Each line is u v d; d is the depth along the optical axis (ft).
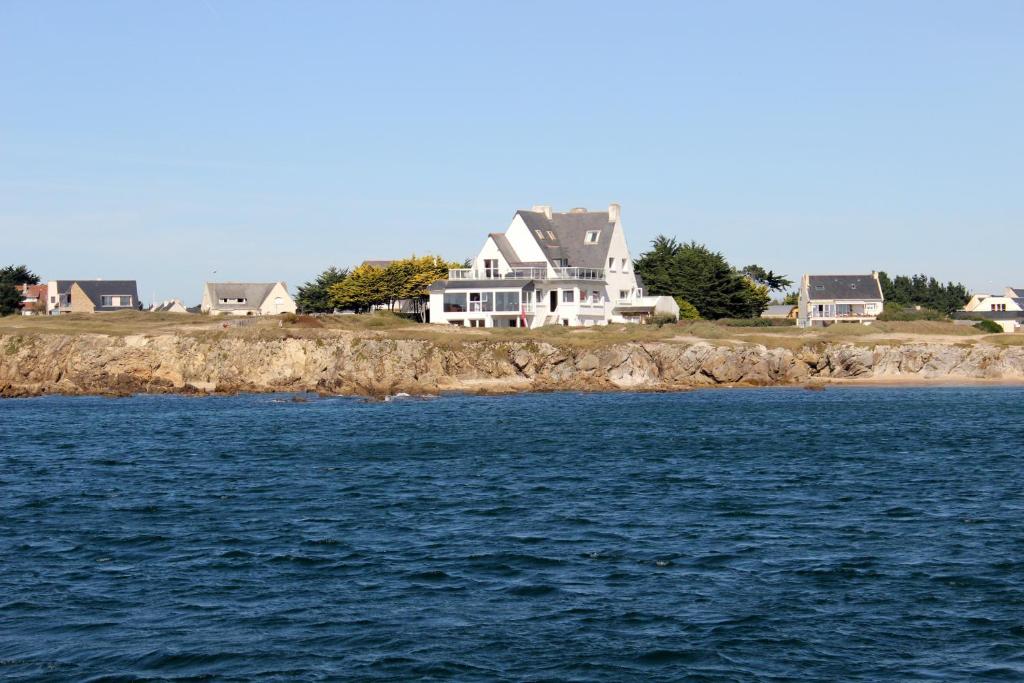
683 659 109.91
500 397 442.91
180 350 476.95
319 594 132.67
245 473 231.30
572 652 111.96
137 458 258.37
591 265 613.11
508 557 150.41
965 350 508.94
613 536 163.73
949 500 193.77
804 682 103.96
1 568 145.18
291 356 469.98
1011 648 112.37
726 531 167.12
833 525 171.32
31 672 107.34
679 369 483.10
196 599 130.82
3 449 278.87
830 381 499.10
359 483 215.92
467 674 106.32
